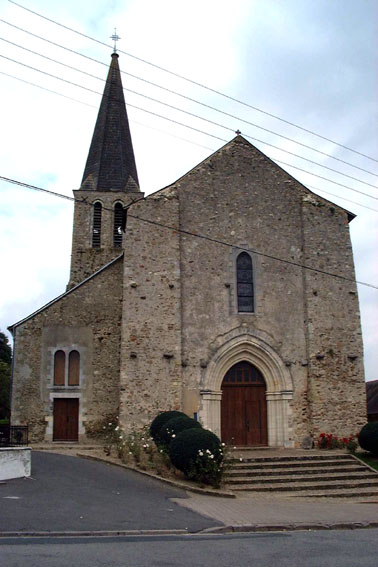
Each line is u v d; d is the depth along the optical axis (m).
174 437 15.40
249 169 21.75
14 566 6.57
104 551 7.66
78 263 31.58
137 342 19.27
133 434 17.95
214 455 14.55
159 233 20.30
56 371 21.36
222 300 20.27
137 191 33.69
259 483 15.30
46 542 8.29
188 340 19.73
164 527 9.75
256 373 20.39
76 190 33.00
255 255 20.94
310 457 17.23
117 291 22.12
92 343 21.61
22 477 13.45
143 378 19.02
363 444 17.80
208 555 7.56
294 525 10.30
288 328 20.44
